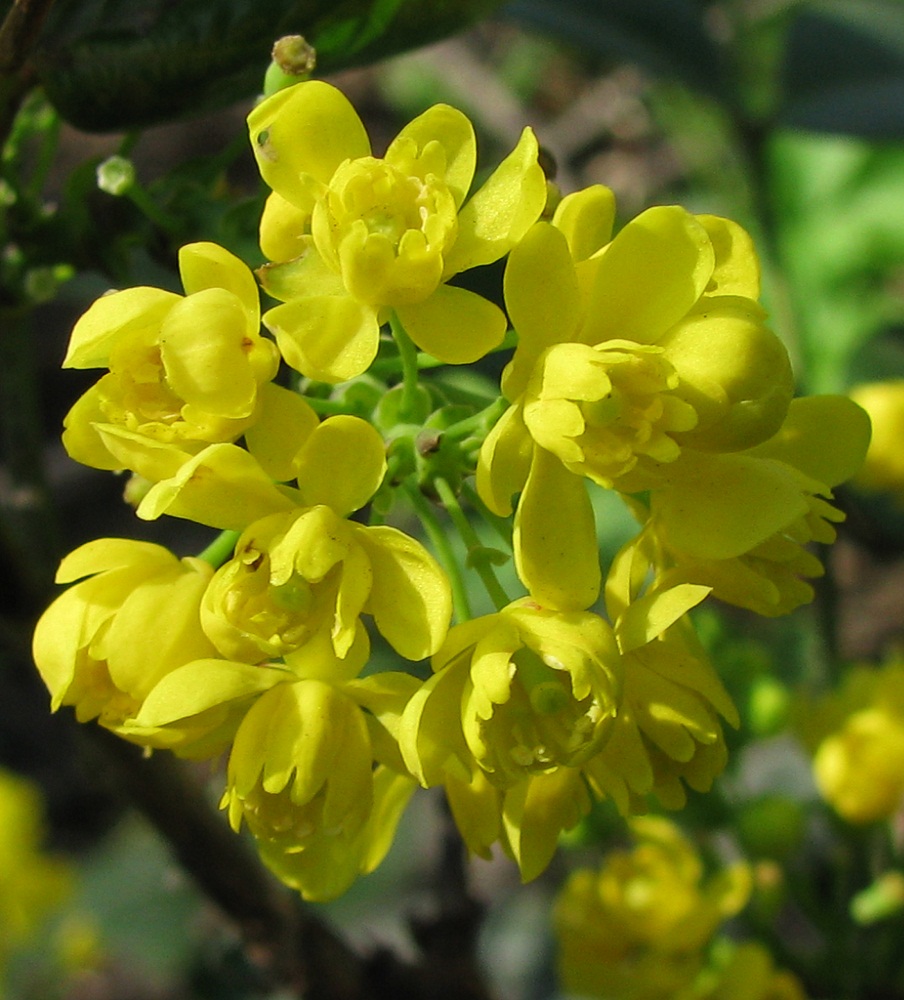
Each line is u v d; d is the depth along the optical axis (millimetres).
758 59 199
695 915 158
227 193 152
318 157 130
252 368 128
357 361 128
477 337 129
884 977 162
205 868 154
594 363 127
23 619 150
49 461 354
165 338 127
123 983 301
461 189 130
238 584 129
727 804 161
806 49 198
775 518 129
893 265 272
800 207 275
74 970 271
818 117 198
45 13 135
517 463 128
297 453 128
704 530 130
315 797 133
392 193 130
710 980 158
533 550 128
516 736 129
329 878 136
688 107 255
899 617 283
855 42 198
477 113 322
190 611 132
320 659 130
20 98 143
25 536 155
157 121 144
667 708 132
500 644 128
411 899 269
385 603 129
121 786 152
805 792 217
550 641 128
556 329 128
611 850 179
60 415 372
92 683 134
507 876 281
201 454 126
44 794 330
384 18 142
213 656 132
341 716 132
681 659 133
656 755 134
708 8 199
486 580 132
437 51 314
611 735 130
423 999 158
